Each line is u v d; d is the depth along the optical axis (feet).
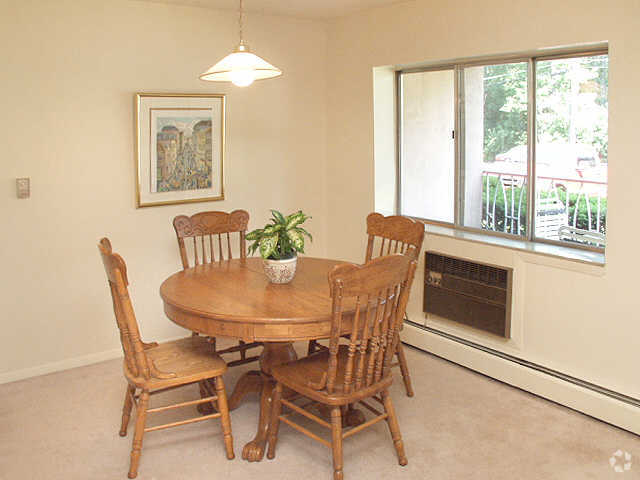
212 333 9.49
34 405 11.65
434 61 13.64
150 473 9.39
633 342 10.39
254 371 11.36
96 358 13.75
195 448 10.11
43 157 12.67
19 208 12.51
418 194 15.43
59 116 12.76
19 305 12.73
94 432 10.63
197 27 14.26
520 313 12.17
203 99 14.42
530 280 11.94
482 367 12.85
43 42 12.41
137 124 13.56
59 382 12.70
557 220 12.39
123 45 13.34
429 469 9.45
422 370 13.16
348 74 15.72
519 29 11.57
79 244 13.30
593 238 11.73
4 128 12.17
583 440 10.24
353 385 9.03
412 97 15.14
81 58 12.88
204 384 10.69
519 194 13.01
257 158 15.67
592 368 11.06
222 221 13.06
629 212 10.19
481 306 12.82
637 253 10.17
